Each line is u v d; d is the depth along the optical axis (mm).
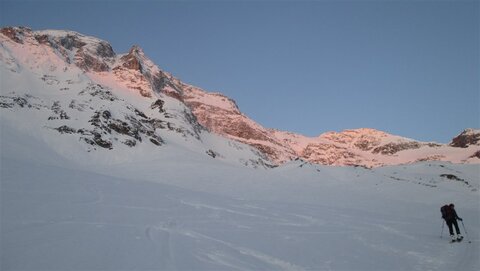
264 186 59688
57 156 77250
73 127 95062
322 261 16531
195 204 32375
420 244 20688
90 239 15938
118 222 20438
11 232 15664
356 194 54906
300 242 20109
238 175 71500
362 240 21578
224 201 36344
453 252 18750
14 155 64250
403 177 70750
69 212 21281
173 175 67125
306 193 53688
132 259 13945
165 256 14820
